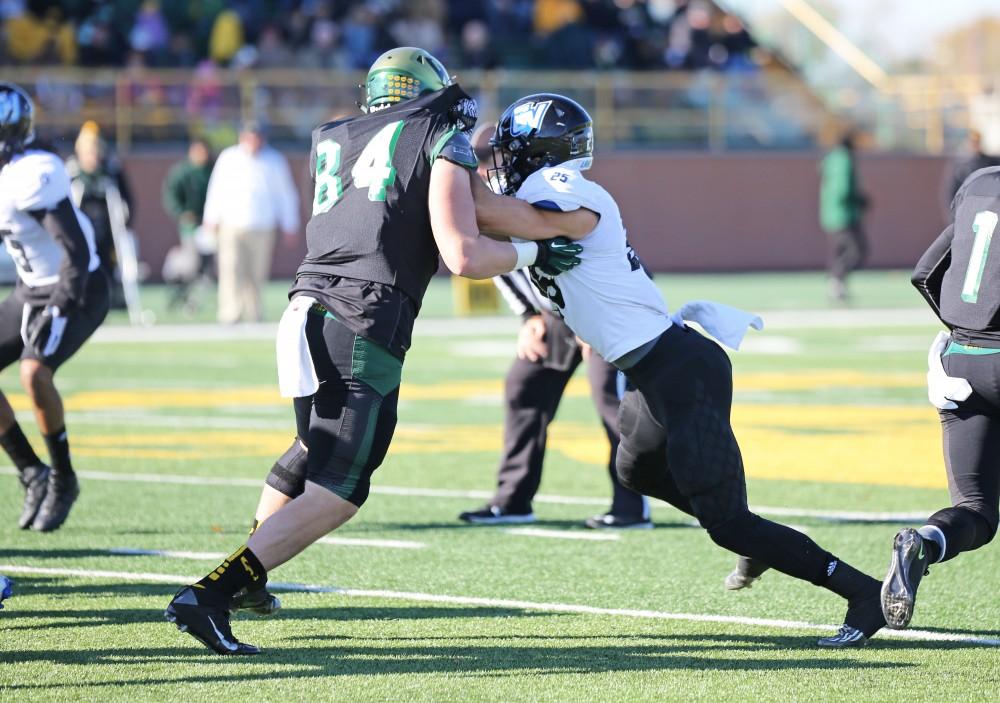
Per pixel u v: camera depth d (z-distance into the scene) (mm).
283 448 35969
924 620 19906
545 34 115375
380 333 17000
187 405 43656
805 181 112000
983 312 18125
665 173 109375
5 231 24891
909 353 57469
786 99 112812
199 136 97500
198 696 16141
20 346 25703
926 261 19234
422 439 37531
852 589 18531
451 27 113312
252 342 61781
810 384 48188
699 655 18078
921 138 115312
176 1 104500
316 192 17812
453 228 17000
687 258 110250
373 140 17516
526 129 18062
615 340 17953
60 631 19141
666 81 109938
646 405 18469
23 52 97438
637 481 19453
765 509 28344
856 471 32656
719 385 18016
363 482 17266
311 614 20203
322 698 16078
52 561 23641
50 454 25891
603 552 24656
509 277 26484
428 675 17078
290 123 100125
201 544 25047
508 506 27469
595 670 17328
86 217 26219
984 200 18516
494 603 20922
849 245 81875
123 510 28172
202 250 76312
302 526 17062
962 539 17828
